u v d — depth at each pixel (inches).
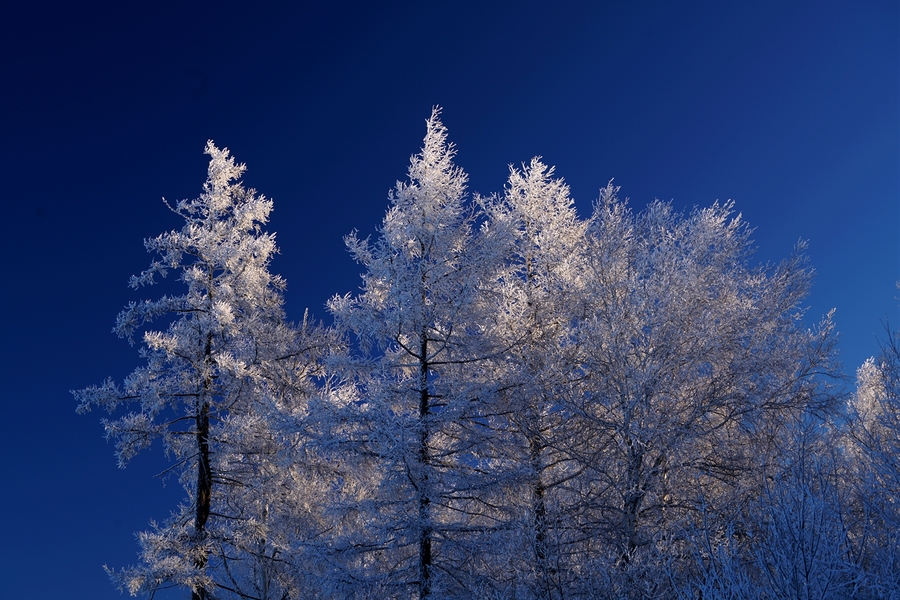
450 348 493.7
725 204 510.6
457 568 437.1
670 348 444.1
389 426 427.2
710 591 264.1
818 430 402.9
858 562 263.1
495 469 469.4
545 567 376.8
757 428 447.8
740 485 417.7
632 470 432.1
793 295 491.2
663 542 365.1
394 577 443.5
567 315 514.0
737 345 466.9
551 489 504.7
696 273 479.5
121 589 501.7
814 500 254.1
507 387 486.3
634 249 512.7
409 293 470.0
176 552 542.6
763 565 257.1
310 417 463.8
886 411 355.9
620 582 350.9
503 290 528.4
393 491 432.1
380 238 489.7
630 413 434.9
